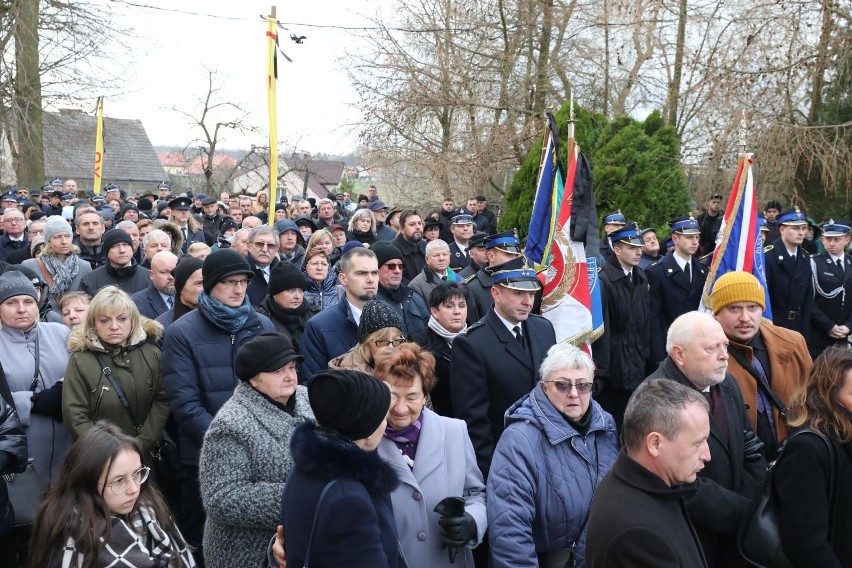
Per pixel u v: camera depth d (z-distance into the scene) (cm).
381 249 602
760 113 1339
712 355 363
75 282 705
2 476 411
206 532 334
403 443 358
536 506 361
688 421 261
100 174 1931
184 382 455
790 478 316
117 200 1519
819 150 1289
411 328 600
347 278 525
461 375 448
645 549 246
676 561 246
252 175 3878
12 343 489
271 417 334
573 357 371
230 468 321
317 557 236
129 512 335
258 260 704
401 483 339
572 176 584
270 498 310
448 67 1720
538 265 584
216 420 331
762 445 388
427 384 359
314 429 257
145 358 480
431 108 1758
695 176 1555
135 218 1174
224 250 475
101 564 319
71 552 315
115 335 469
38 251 828
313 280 696
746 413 392
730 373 432
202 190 3003
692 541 263
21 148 1977
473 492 370
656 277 794
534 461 361
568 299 567
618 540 250
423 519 339
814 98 1469
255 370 335
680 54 1628
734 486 366
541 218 620
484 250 798
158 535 339
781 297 868
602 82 1828
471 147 1764
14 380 481
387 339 421
